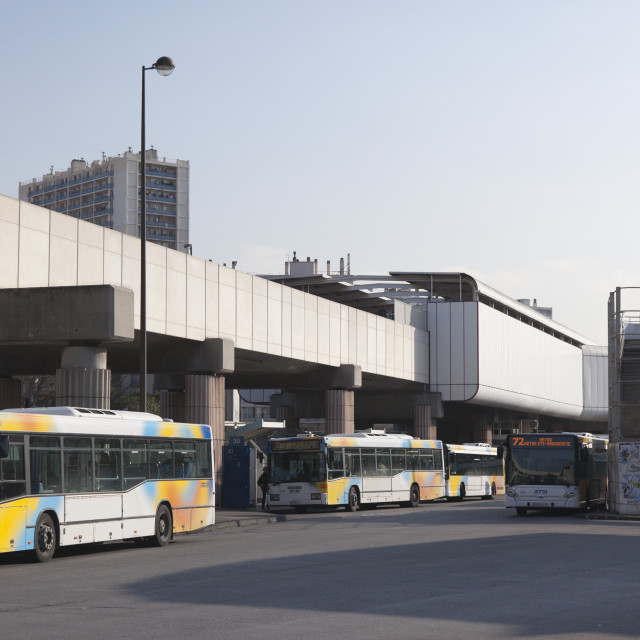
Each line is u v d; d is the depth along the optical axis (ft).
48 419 69.82
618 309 132.67
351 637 35.55
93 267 116.57
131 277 123.03
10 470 65.31
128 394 291.99
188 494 86.79
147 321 124.57
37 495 67.56
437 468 167.53
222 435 143.13
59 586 52.60
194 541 89.15
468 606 43.50
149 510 80.53
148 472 80.94
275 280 233.76
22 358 136.98
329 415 188.85
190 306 134.92
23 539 65.92
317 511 145.38
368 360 198.18
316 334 175.22
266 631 36.91
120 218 589.32
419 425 233.76
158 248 128.06
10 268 104.68
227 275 145.18
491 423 285.23
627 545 78.33
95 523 73.46
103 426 75.82
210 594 48.08
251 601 45.39
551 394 294.46
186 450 87.25
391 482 151.94
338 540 85.10
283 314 162.91
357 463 145.28
